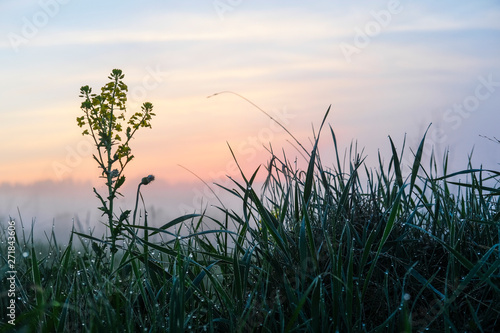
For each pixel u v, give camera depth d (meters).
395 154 2.66
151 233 2.64
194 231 2.77
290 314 2.26
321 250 2.46
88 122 2.85
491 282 2.15
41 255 2.85
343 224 2.60
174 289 2.11
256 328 2.17
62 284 2.52
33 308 2.37
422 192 2.75
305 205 2.34
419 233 2.67
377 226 2.52
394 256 2.46
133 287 2.54
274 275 2.43
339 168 2.79
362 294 2.14
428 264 2.51
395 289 2.26
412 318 2.24
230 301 2.22
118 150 2.78
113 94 2.91
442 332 2.10
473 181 2.82
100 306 2.23
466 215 2.77
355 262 2.45
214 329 2.28
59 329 2.11
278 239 2.37
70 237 2.55
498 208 2.85
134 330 2.20
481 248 2.56
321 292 2.07
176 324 2.02
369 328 2.24
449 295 2.30
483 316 2.25
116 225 2.64
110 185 2.71
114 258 2.66
